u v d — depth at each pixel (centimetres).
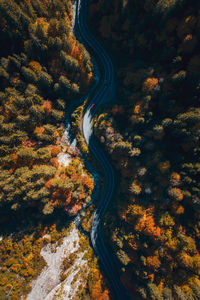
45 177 5888
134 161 6122
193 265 5262
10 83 5541
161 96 5334
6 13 4662
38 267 5803
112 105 6241
